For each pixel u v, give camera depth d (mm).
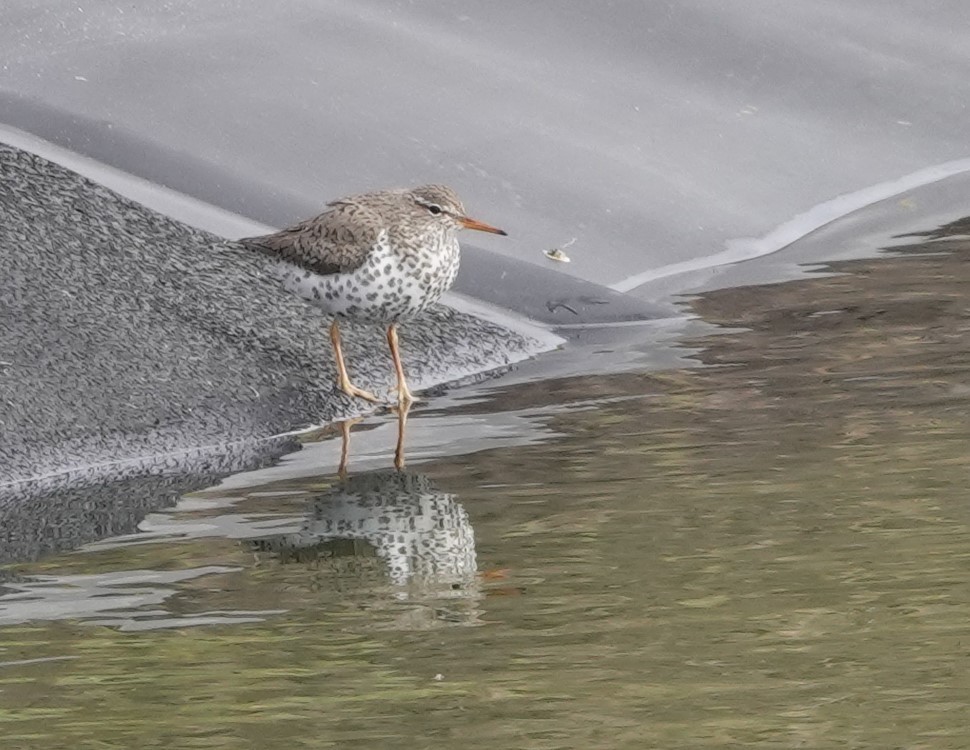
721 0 20781
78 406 12359
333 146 17078
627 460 11078
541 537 9664
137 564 9602
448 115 17875
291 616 8648
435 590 8914
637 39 19859
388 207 13008
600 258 16484
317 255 13031
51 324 13008
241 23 18531
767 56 20250
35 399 12281
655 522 9812
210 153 16578
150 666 8062
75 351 12836
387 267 12922
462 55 18844
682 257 16844
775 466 10727
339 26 18797
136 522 10477
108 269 13836
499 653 8031
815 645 7961
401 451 11773
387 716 7398
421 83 18219
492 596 8781
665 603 8555
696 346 14062
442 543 9680
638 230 17031
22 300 13141
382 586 9023
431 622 8469
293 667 7977
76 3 18250
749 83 19828
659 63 19656
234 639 8367
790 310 14898
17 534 10305
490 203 16891
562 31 19672
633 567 9102
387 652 8102
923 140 19828
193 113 17062
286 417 12859
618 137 18312
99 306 13383
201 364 13164
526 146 17719
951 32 21672
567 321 15273
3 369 12438
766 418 11828
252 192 16188
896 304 14766
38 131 16266
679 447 11289
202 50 17984
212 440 12406
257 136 16969
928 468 10516
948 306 14594
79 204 14508
